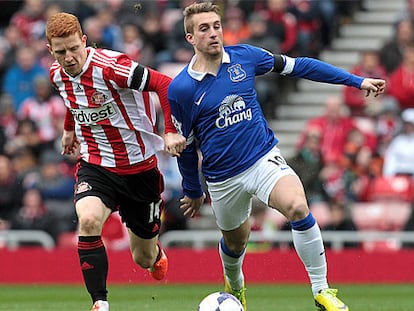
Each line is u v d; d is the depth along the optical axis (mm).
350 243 36188
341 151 38500
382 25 46781
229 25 43469
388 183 36719
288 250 34906
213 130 18906
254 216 34875
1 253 36000
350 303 26859
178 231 37062
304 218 18422
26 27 46406
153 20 45031
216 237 35812
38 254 35844
